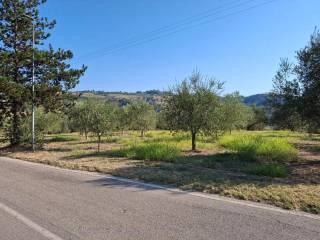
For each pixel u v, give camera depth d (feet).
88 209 22.91
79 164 44.96
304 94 41.68
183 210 22.43
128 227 19.10
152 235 17.81
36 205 24.09
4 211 22.62
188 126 61.36
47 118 99.30
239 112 105.60
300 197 24.54
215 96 61.46
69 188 30.01
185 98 60.85
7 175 38.11
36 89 75.10
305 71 42.27
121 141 89.04
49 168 43.80
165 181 32.45
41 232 18.39
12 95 72.13
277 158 47.85
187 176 33.96
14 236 17.84
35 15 82.89
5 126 82.43
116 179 34.27
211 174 35.14
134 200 25.27
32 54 75.25
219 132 65.31
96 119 67.77
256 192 26.45
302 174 36.22
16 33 81.41
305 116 42.47
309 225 19.08
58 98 79.46
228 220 20.16
